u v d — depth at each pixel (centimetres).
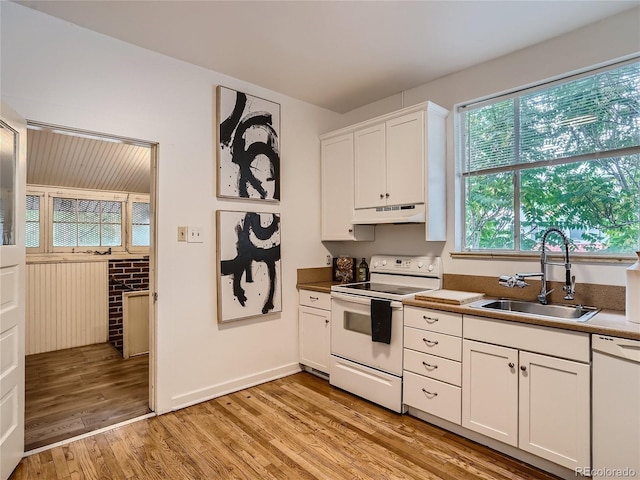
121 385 313
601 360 172
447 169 294
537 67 250
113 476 192
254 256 308
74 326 422
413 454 212
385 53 262
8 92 201
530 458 201
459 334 226
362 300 280
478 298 251
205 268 284
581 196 237
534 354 194
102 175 402
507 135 271
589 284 226
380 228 348
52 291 407
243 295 300
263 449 216
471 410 220
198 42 246
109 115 237
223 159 290
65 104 220
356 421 250
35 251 403
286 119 338
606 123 227
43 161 354
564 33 237
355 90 327
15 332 198
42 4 204
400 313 258
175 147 268
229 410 266
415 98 320
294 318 345
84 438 227
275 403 278
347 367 296
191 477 192
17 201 201
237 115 299
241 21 222
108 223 452
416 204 282
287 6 207
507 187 272
